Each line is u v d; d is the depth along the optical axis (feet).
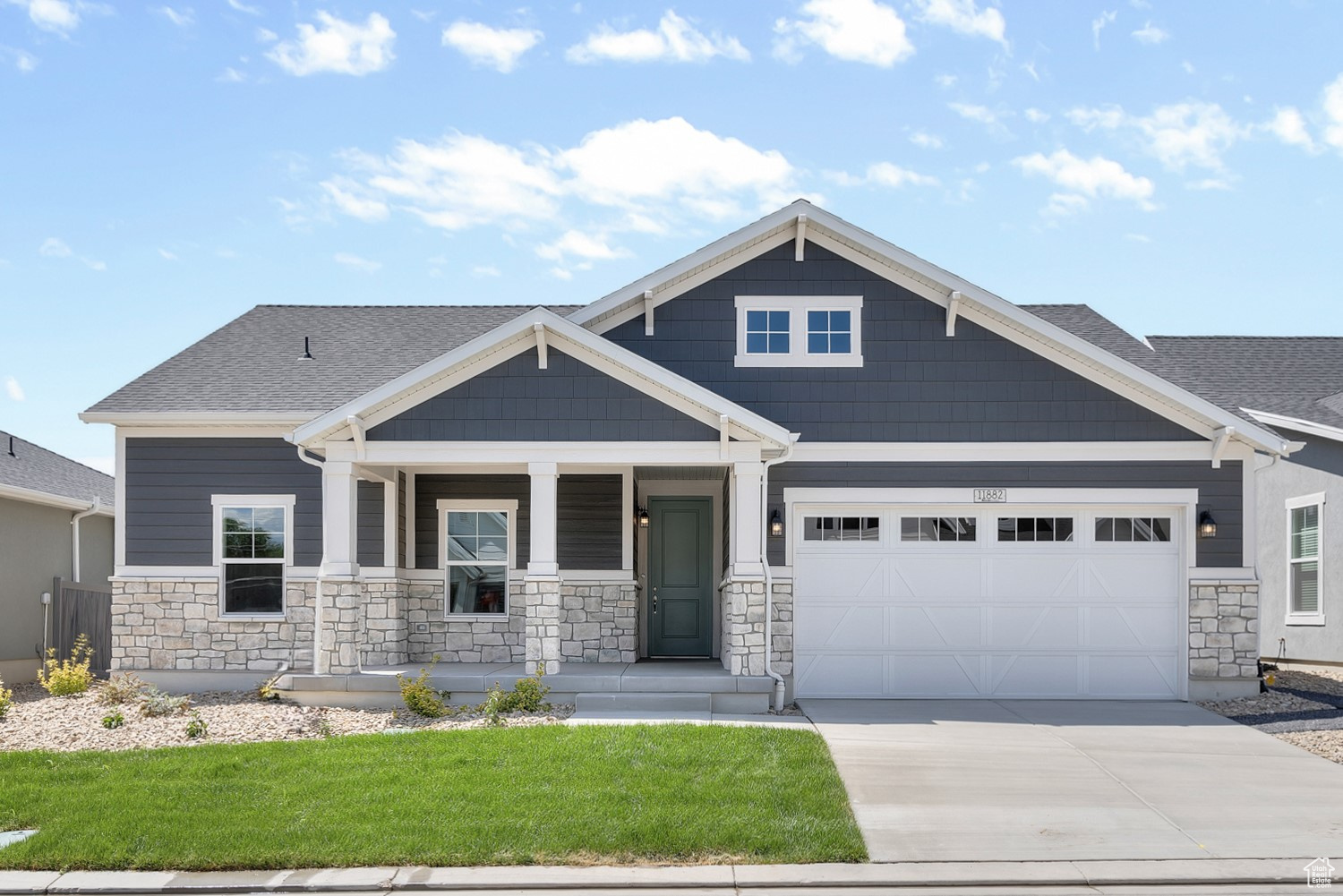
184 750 35.63
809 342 49.55
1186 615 48.21
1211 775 33.81
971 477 48.83
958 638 48.91
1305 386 65.98
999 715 43.68
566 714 42.63
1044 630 48.91
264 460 52.39
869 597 49.08
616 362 45.52
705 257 48.83
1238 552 48.42
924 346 49.34
